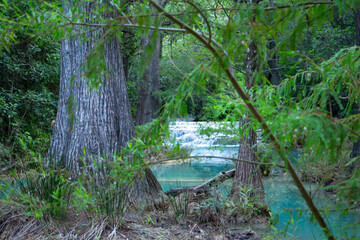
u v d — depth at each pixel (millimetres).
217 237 3133
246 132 1640
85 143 3857
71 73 4070
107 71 1096
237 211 3812
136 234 2947
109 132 3994
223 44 1083
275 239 2100
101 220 2906
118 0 1321
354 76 1644
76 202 2002
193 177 6520
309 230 3076
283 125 1003
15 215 2898
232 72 1081
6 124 7090
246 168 3998
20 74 8125
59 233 2750
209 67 1151
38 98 7980
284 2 1106
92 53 1055
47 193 2709
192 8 1076
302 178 3342
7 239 2699
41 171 2977
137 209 3504
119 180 1547
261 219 3672
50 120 8758
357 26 6273
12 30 1300
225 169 6711
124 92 4301
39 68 8508
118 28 1086
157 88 13773
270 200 3842
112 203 2908
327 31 9891
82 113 3941
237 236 3209
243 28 1038
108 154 3914
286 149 1059
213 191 4395
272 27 1118
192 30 1030
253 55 2982
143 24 991
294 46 1115
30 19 1289
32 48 8250
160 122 1253
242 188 3861
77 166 3689
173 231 3168
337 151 979
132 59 14227
